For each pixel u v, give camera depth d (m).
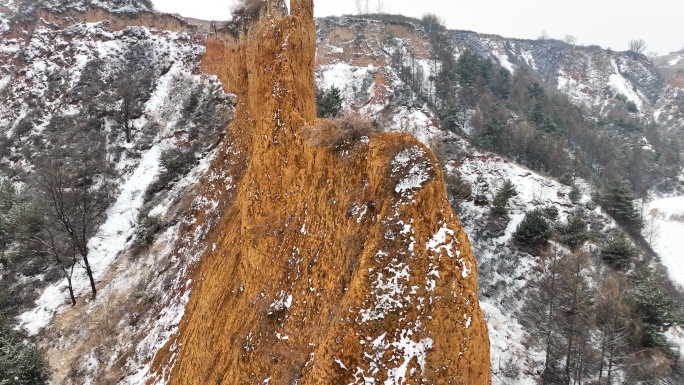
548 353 27.08
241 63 35.75
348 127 15.94
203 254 26.00
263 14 32.66
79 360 25.38
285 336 14.55
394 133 14.23
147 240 32.88
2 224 35.06
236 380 15.44
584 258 37.56
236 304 18.52
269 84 22.31
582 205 48.50
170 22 59.66
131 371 23.42
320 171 16.38
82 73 51.81
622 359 28.00
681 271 50.06
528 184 50.47
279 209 18.80
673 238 57.50
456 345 10.90
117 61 54.25
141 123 46.78
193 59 53.91
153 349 23.61
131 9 60.88
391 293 11.22
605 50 158.50
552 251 39.59
